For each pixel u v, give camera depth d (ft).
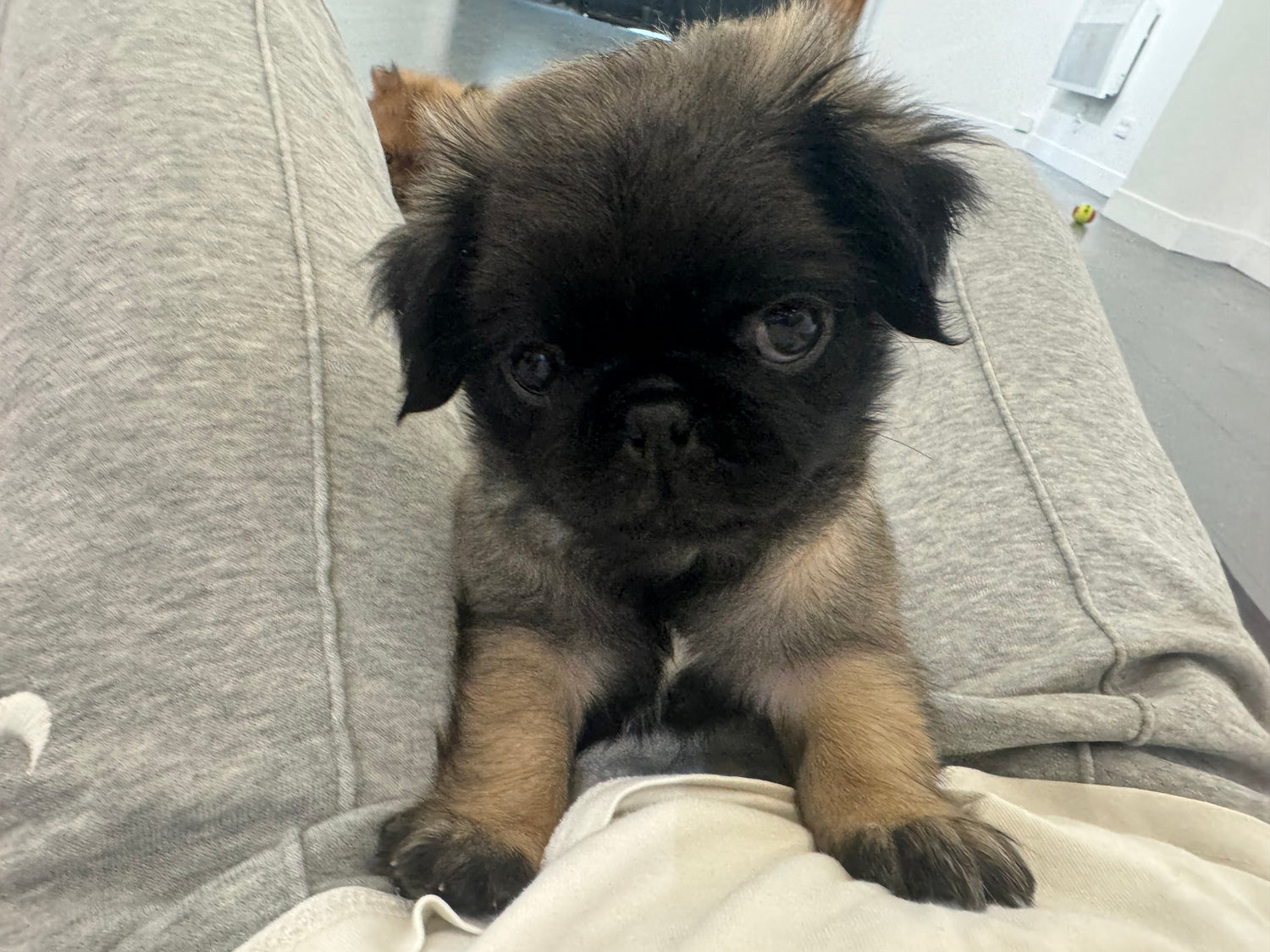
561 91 0.72
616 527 0.69
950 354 1.16
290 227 0.91
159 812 0.61
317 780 0.65
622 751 0.84
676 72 0.71
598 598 0.77
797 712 0.80
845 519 0.80
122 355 0.75
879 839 0.64
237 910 0.57
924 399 1.13
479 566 0.81
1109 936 0.54
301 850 0.61
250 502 0.73
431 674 0.76
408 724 0.72
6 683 0.63
